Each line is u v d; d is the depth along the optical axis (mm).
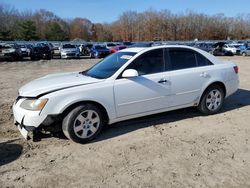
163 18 83562
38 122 4680
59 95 4730
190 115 6441
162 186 3676
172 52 5934
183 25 82688
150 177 3883
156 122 5973
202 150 4680
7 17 74188
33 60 27500
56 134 5285
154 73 5617
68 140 5086
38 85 5152
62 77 5629
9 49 26625
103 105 5051
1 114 6633
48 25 81688
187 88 5969
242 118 6305
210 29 82125
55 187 3682
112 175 3939
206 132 5457
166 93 5703
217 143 4957
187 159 4375
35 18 83375
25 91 5020
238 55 35781
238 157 4445
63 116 4832
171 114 6484
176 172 4004
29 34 67312
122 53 5941
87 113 4926
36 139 5105
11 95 8852
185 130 5547
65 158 4430
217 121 6082
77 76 5625
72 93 4797
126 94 5258
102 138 5168
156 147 4789
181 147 4789
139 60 5516
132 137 5207
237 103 7609
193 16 82562
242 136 5277
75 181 3809
